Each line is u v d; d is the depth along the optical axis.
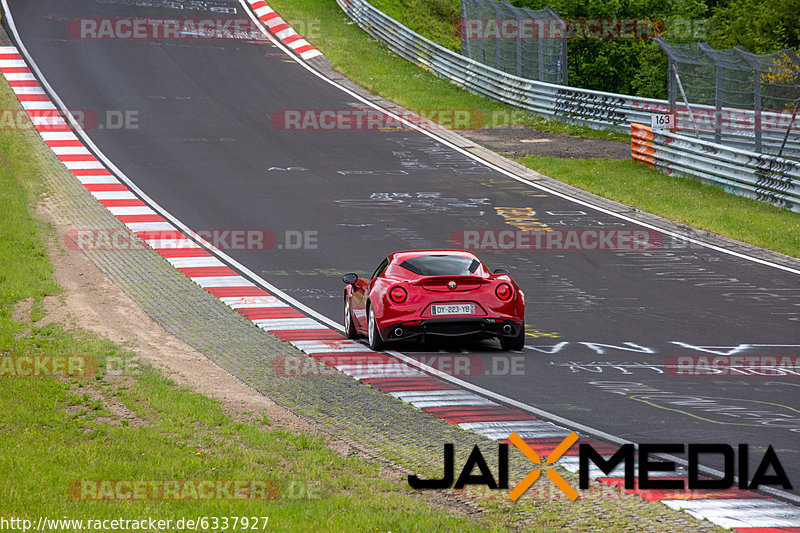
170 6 178.38
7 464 25.55
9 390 34.41
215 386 36.81
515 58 143.12
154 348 43.75
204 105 126.69
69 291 56.19
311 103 130.62
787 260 69.50
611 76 181.75
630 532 20.86
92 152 103.19
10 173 89.12
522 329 44.03
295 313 54.00
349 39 166.25
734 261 69.00
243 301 56.66
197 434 29.67
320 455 27.14
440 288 42.91
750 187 89.38
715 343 46.53
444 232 77.44
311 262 67.75
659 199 88.25
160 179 94.06
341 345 45.84
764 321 51.94
